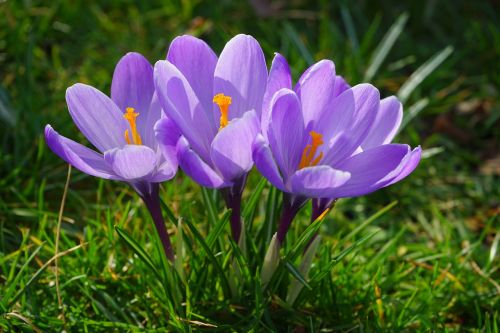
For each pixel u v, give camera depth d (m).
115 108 0.54
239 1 0.97
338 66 0.85
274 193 0.60
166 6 0.93
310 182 0.51
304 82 0.53
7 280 0.60
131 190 0.70
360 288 0.62
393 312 0.61
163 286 0.57
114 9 0.93
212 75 0.54
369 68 0.83
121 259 0.63
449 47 0.81
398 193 0.73
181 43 0.54
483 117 0.85
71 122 0.72
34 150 0.70
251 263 0.59
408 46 0.94
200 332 0.58
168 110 0.51
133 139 0.55
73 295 0.61
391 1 1.02
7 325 0.57
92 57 0.83
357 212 0.73
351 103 0.54
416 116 0.84
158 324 0.59
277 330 0.59
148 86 0.55
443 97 0.88
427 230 0.71
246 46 0.54
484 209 0.74
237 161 0.52
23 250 0.63
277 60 0.53
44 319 0.58
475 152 0.81
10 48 0.79
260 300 0.57
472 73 0.92
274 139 0.52
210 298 0.59
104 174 0.53
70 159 0.52
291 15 0.97
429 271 0.66
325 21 0.89
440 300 0.64
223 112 0.52
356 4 1.01
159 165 0.54
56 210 0.69
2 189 0.67
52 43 0.85
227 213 0.55
